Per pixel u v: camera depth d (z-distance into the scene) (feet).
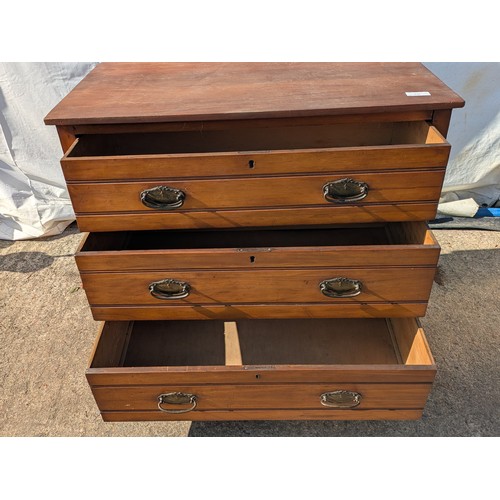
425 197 3.53
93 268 3.65
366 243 4.50
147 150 4.47
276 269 3.65
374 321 4.75
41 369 5.13
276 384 3.74
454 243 6.66
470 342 5.26
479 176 6.84
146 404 3.89
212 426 4.64
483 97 6.20
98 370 3.67
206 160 3.33
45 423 4.64
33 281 6.22
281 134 4.46
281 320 4.75
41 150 6.44
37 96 6.06
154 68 4.43
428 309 5.66
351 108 3.45
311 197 3.52
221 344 4.55
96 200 3.51
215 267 3.65
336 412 3.95
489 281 6.03
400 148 3.30
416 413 3.93
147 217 3.59
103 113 3.47
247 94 3.75
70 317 5.71
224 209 3.57
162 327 4.69
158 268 3.65
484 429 4.50
